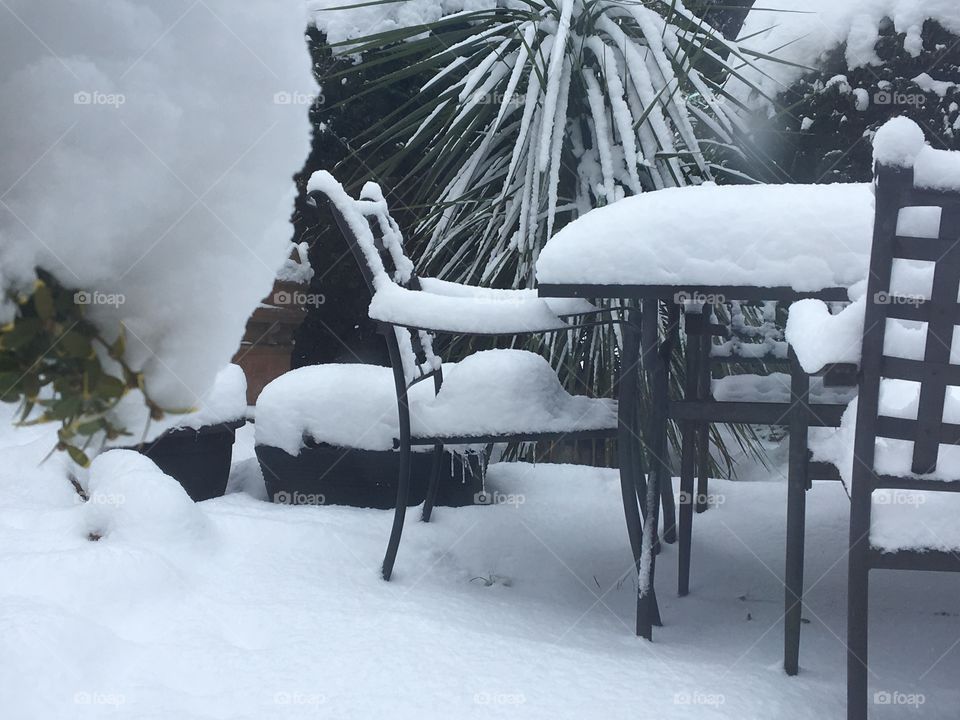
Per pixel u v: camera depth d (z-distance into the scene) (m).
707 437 2.69
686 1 3.85
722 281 1.58
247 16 0.50
